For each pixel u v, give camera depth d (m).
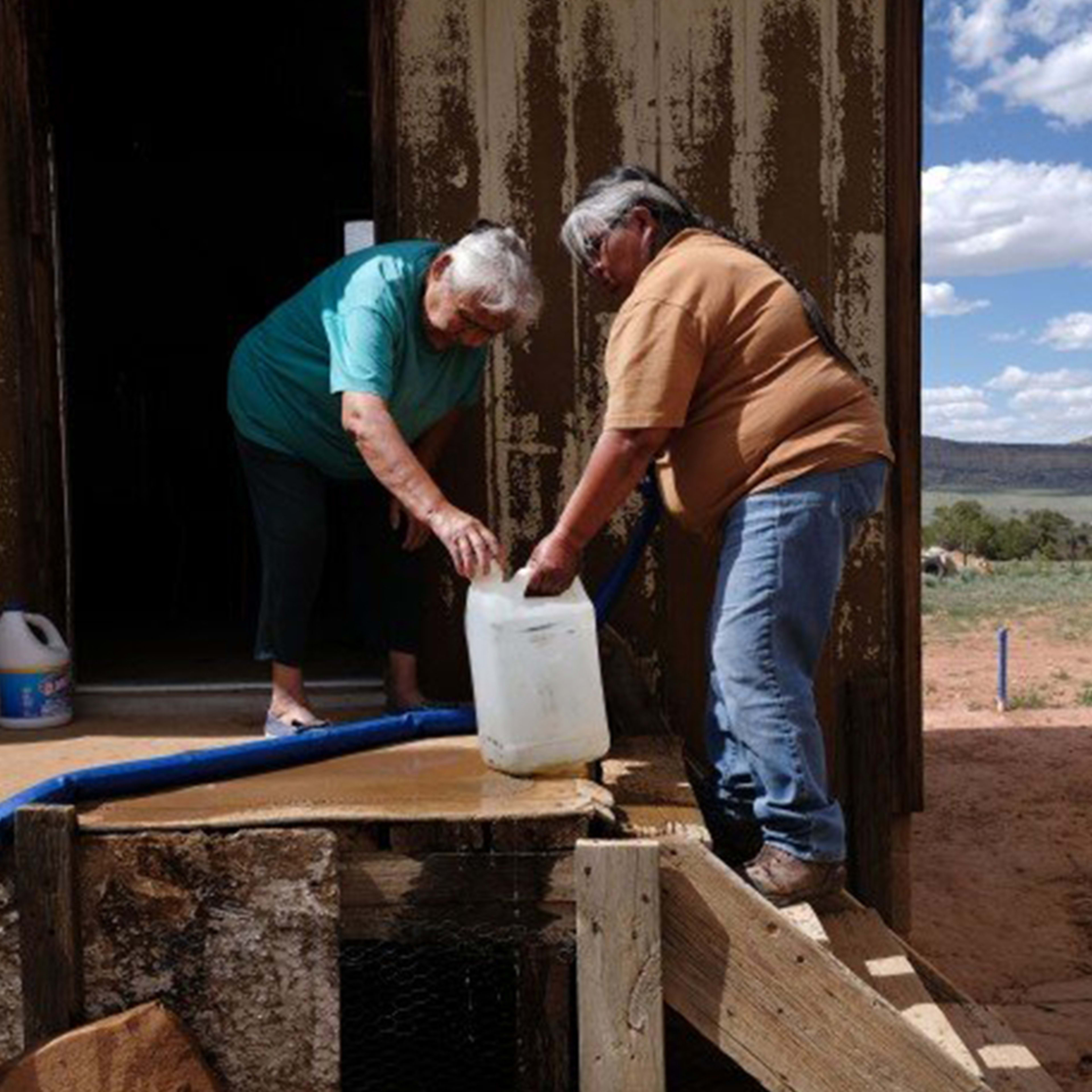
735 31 4.29
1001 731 11.20
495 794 2.99
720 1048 2.78
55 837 2.75
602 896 2.75
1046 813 8.57
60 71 7.82
